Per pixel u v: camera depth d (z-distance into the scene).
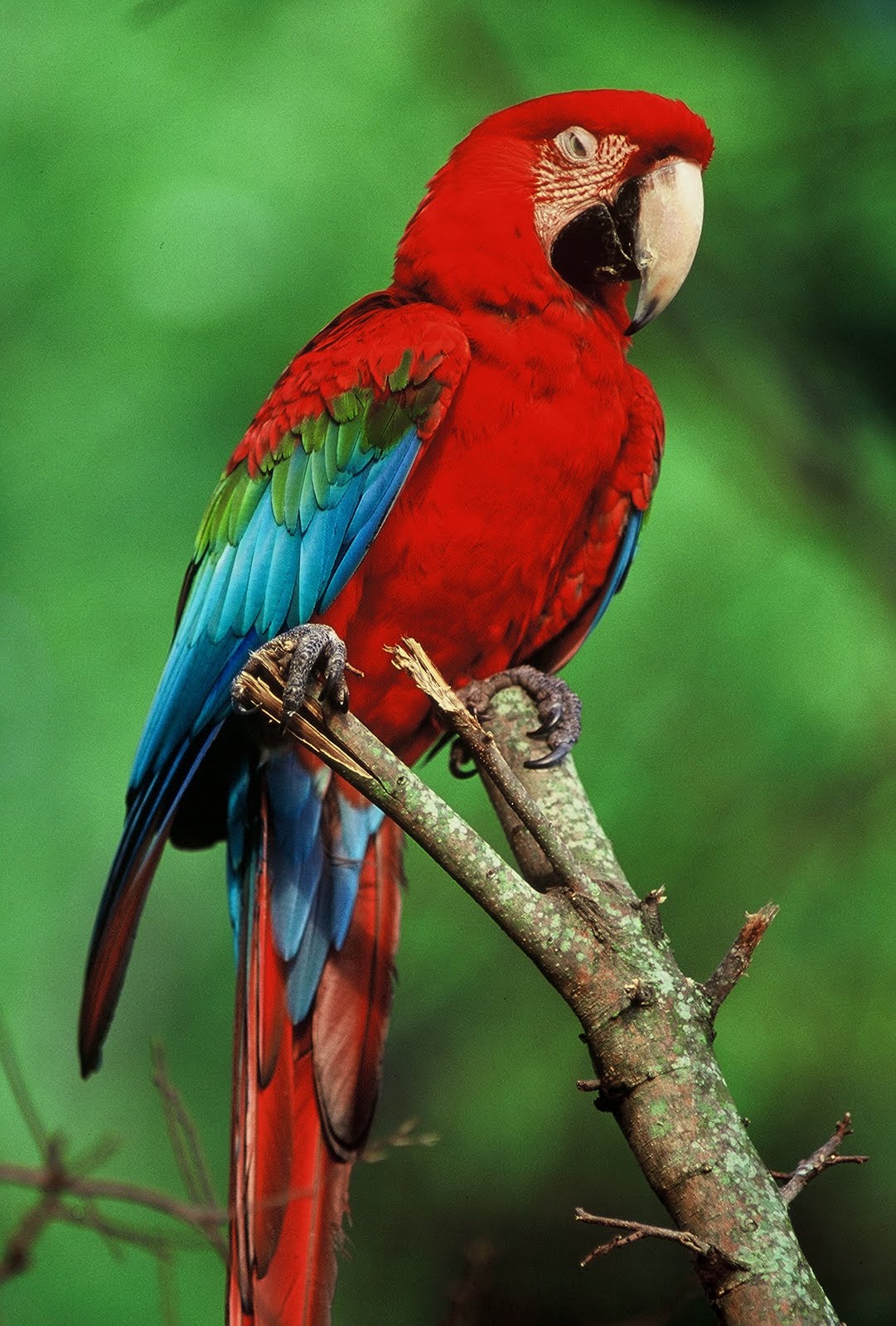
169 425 10.36
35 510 10.53
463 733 4.43
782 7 11.65
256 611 6.67
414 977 10.71
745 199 11.52
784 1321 3.96
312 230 10.34
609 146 7.07
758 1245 4.06
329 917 6.35
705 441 11.25
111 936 6.35
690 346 11.95
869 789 10.02
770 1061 9.91
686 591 10.24
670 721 10.05
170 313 10.34
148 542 10.30
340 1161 5.95
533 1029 10.55
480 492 6.51
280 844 6.37
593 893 4.44
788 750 10.05
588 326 6.65
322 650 5.15
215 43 10.66
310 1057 6.19
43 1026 10.73
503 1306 8.88
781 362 12.02
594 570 7.19
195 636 6.77
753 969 9.98
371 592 6.64
